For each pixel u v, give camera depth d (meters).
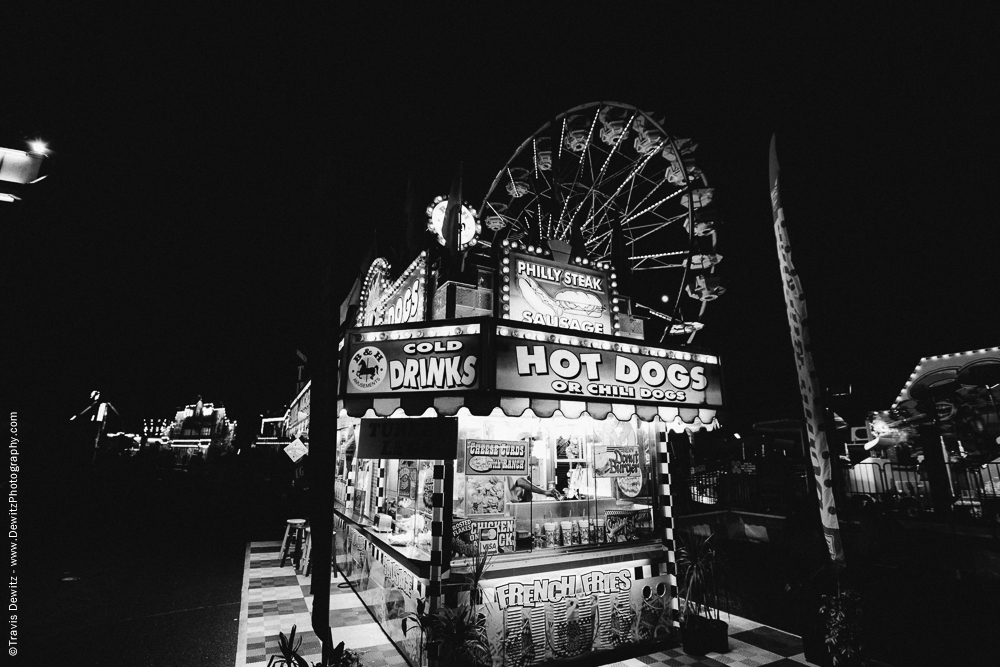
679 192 11.14
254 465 29.83
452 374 5.28
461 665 4.87
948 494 11.34
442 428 5.41
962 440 13.85
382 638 6.47
